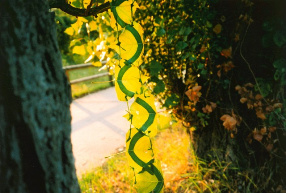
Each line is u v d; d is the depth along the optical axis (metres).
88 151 4.10
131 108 1.32
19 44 1.02
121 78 1.27
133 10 1.27
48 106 1.11
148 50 2.62
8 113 1.05
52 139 1.13
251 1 2.04
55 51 1.14
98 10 1.43
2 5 0.98
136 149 1.34
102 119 5.65
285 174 2.26
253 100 2.21
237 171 2.43
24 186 1.11
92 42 2.54
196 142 2.80
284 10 1.94
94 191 2.87
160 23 2.46
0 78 1.03
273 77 2.15
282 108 2.19
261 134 2.21
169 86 2.80
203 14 2.20
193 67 2.57
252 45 2.16
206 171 2.61
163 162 3.18
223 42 2.25
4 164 1.09
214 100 2.46
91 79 9.21
